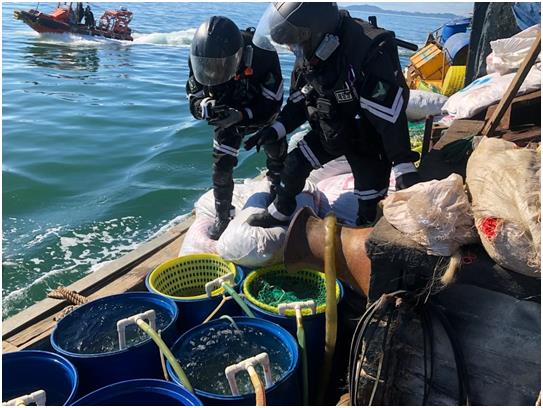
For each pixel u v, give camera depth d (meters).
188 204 6.63
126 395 2.32
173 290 3.51
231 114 3.36
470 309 2.22
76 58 20.00
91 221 6.20
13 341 3.14
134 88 14.11
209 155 8.27
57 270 5.20
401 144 2.83
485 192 2.10
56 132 9.63
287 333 2.72
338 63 2.81
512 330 2.16
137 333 2.88
